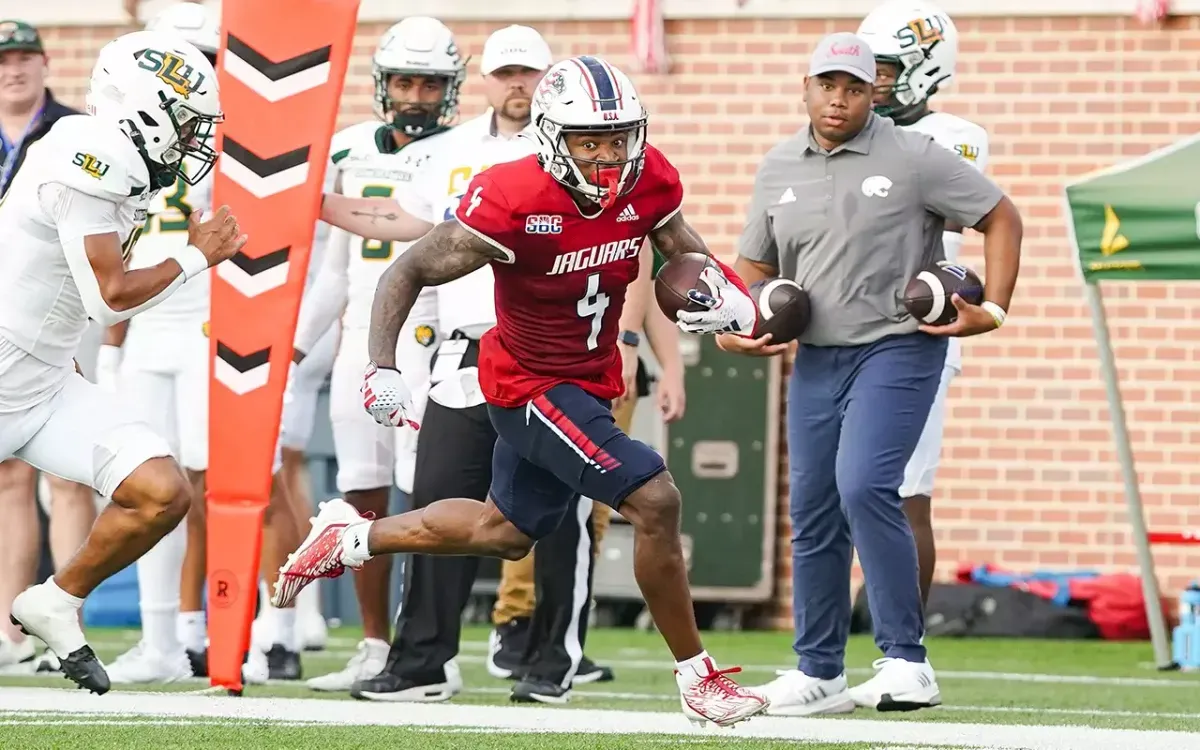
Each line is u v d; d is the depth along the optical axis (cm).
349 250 2616
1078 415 3681
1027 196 3706
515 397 1750
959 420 3712
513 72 2316
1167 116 3675
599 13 3819
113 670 2489
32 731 1769
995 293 2111
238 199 2208
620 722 1980
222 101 2206
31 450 1936
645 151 1712
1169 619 3628
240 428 2208
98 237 1844
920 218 2136
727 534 3678
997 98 3716
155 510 1891
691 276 1772
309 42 2197
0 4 3991
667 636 1731
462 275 1719
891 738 1862
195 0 3912
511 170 1689
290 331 2198
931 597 3591
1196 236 2752
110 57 1886
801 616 2172
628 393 2433
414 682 2202
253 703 2116
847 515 2116
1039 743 1831
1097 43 3691
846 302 2130
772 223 2206
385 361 1733
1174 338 3669
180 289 2542
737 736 1859
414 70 2502
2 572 2609
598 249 1703
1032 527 3694
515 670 2630
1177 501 3662
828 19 3753
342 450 2611
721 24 3784
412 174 2512
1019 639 3528
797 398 2184
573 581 2256
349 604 3819
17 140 2730
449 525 1855
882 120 2162
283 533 2552
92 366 2728
